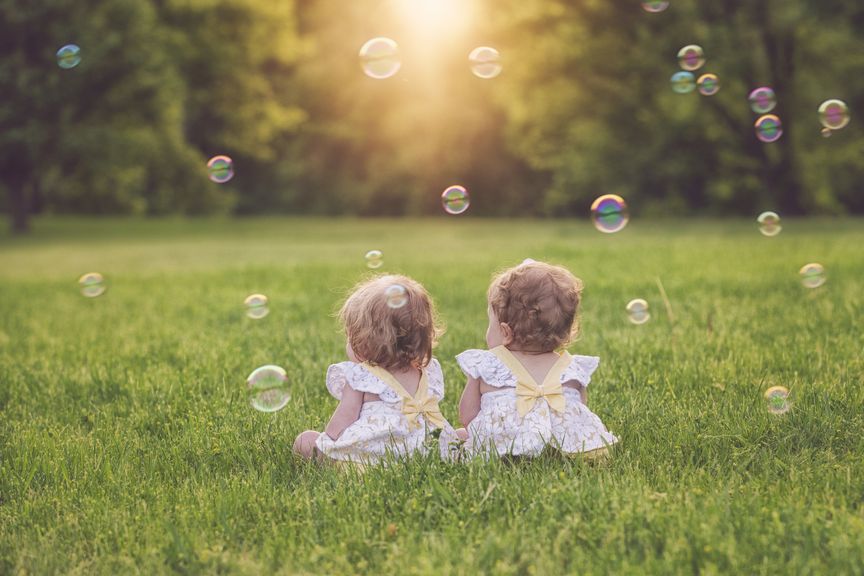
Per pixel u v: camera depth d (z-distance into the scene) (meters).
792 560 1.89
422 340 2.69
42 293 8.88
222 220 33.56
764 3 21.42
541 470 2.48
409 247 15.12
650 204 25.88
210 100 31.80
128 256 15.94
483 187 35.72
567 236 17.06
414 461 2.52
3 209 37.00
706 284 6.48
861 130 22.06
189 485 2.61
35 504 2.49
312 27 40.09
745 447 2.71
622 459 2.59
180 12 29.98
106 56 24.34
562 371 2.68
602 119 24.69
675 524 2.08
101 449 2.98
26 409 3.67
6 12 23.19
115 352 4.88
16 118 23.81
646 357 4.05
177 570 2.07
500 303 2.68
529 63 24.81
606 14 23.91
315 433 2.80
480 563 1.96
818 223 17.33
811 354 3.88
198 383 3.89
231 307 6.69
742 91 22.33
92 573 2.07
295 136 40.69
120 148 24.69
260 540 2.19
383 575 1.96
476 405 2.74
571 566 1.92
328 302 6.76
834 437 2.79
